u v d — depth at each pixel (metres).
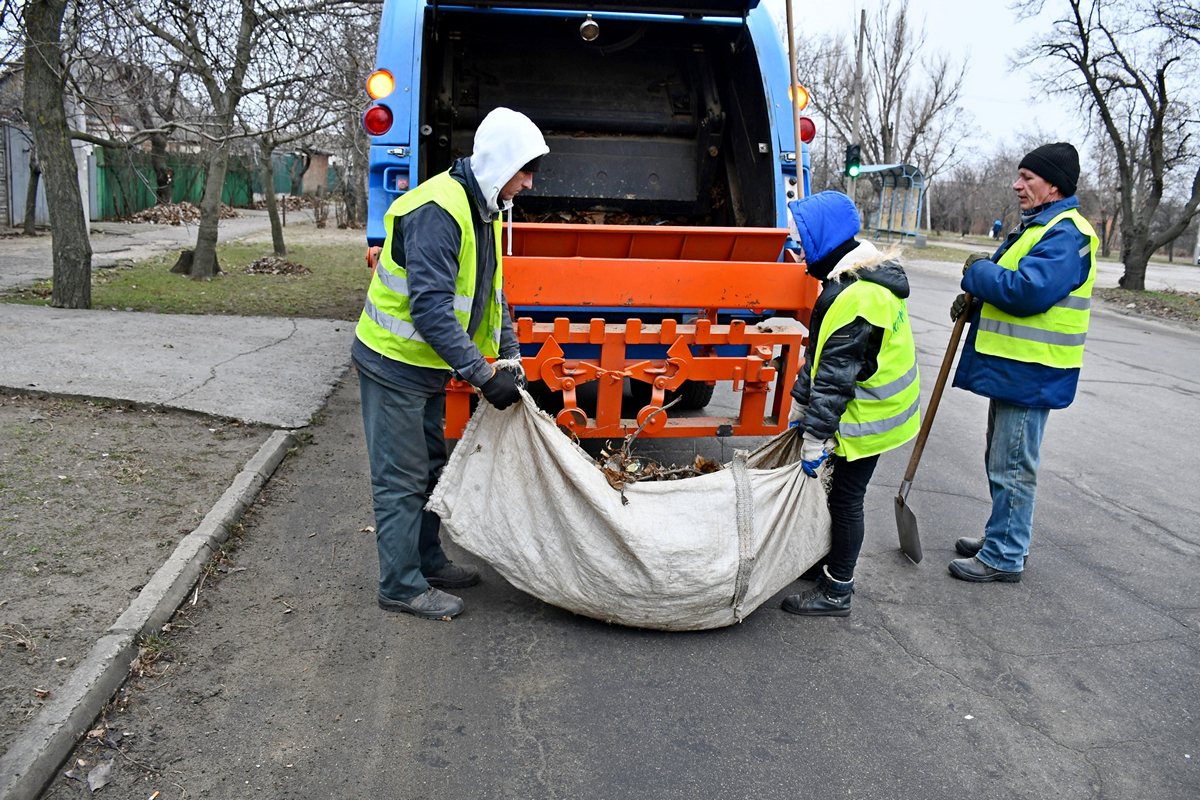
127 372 5.89
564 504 3.12
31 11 7.81
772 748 2.68
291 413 5.39
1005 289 3.50
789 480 3.29
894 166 32.59
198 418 5.19
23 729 2.41
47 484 4.03
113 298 9.75
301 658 3.01
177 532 3.68
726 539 3.16
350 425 5.45
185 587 3.29
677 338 3.88
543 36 5.49
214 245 12.40
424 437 3.19
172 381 5.79
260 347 7.16
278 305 10.09
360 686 2.88
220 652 3.00
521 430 3.14
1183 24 16.83
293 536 3.92
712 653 3.21
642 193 5.44
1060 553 4.23
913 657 3.23
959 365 3.85
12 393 5.23
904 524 3.96
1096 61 18.19
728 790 2.48
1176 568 4.09
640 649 3.21
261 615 3.26
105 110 11.87
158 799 2.32
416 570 3.34
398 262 2.97
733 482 3.22
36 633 2.85
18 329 6.97
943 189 57.28
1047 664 3.22
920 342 10.39
